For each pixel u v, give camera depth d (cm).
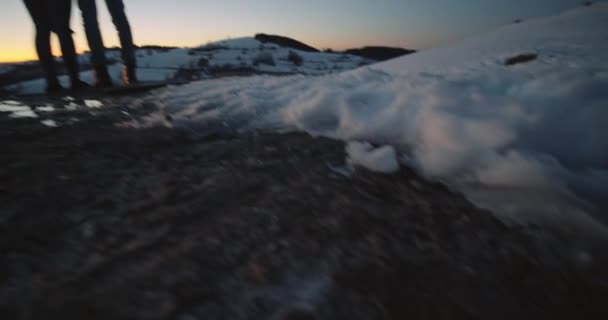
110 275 52
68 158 104
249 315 47
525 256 65
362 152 112
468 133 97
